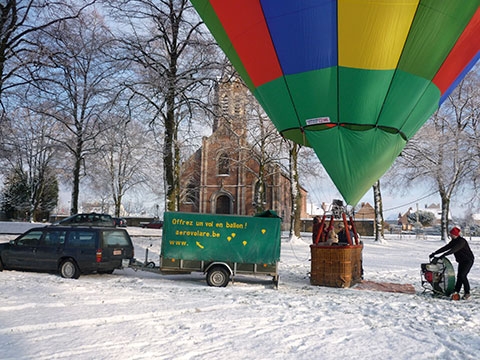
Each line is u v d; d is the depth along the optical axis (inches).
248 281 486.3
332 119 366.9
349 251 465.7
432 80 370.3
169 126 837.8
